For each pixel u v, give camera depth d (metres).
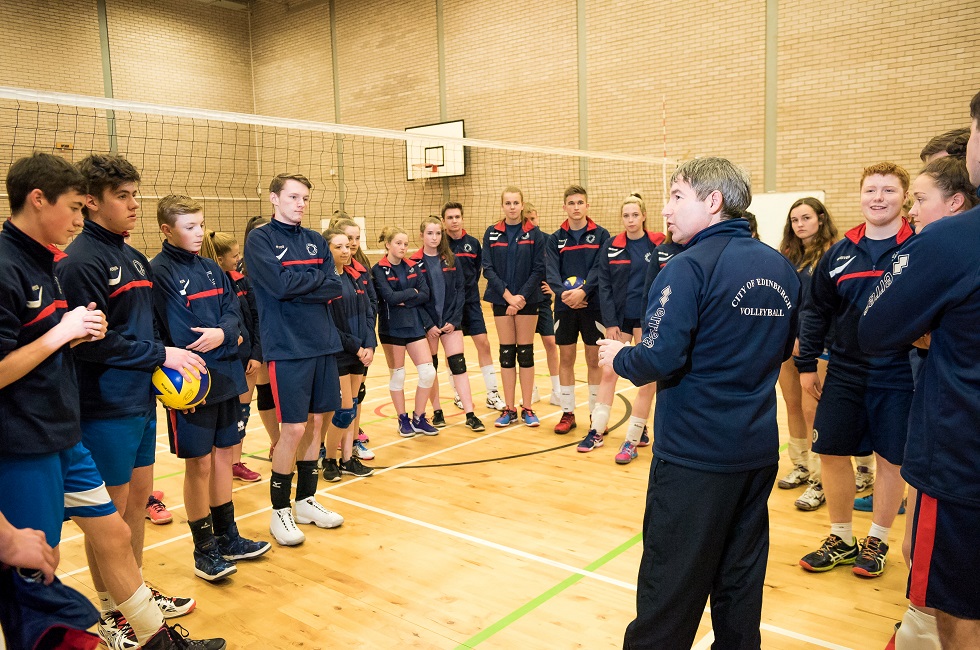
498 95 12.57
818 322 3.04
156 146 14.04
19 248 1.85
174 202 2.95
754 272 1.82
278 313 3.31
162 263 2.95
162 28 14.51
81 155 12.99
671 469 1.86
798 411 3.97
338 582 3.02
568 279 5.00
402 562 3.21
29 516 1.82
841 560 3.05
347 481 4.35
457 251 5.67
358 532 3.56
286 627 2.65
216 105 15.50
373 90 14.24
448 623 2.66
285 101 15.72
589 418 5.78
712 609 2.01
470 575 3.07
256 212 15.22
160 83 14.52
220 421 3.11
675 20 10.56
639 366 1.83
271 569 3.16
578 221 5.09
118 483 2.43
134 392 2.45
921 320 1.55
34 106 12.44
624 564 3.15
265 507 3.97
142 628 2.20
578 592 2.89
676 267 1.85
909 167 8.88
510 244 5.35
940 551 1.55
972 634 1.55
